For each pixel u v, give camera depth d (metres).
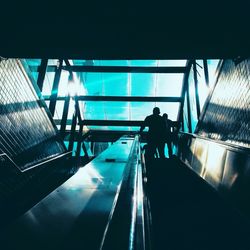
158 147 6.22
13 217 4.18
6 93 4.20
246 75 3.93
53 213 1.34
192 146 6.84
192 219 2.98
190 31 3.03
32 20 2.88
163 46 3.32
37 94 5.30
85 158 11.84
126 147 4.83
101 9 2.78
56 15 2.82
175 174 4.80
